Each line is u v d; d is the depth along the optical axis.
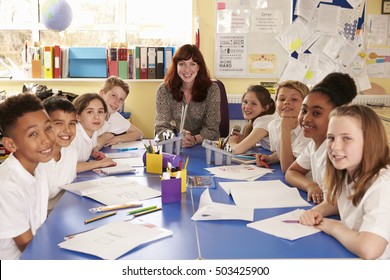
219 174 1.97
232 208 1.50
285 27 3.93
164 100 2.86
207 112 2.87
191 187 1.76
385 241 1.14
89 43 3.98
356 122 1.24
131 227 1.30
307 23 3.93
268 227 1.33
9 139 1.46
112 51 3.72
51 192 1.78
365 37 4.01
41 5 3.57
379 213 1.17
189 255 1.14
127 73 3.76
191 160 2.26
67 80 3.73
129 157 2.33
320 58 3.99
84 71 3.76
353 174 1.30
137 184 1.79
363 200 1.23
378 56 4.04
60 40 3.95
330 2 3.93
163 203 1.56
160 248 1.18
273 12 3.90
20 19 3.90
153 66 3.76
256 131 2.46
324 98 1.67
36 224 1.54
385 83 4.08
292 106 2.11
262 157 2.21
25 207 1.44
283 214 1.45
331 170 1.37
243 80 3.99
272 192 1.69
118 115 2.91
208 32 3.91
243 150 2.41
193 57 2.73
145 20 3.99
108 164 2.09
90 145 2.28
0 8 3.87
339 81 1.69
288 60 3.97
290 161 2.03
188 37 3.98
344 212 1.34
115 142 2.72
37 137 1.45
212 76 3.98
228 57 3.94
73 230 1.31
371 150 1.23
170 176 1.60
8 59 3.90
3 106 1.45
